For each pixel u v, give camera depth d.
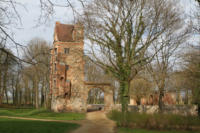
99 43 21.12
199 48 17.25
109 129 16.98
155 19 20.97
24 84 51.56
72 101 40.91
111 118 27.50
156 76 28.70
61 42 41.25
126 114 19.62
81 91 41.53
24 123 18.41
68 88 40.53
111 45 21.23
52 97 42.56
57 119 26.56
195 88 18.19
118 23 21.17
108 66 22.03
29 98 59.62
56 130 15.04
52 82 42.88
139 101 48.38
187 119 16.94
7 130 13.79
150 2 20.88
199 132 14.95
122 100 21.30
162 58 26.23
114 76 22.45
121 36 21.03
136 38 21.20
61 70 40.50
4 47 8.80
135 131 15.45
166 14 21.23
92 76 55.34
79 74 41.78
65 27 43.56
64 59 40.53
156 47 25.42
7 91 56.75
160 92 26.70
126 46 20.81
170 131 15.48
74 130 16.05
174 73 25.20
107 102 41.19
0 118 23.20
